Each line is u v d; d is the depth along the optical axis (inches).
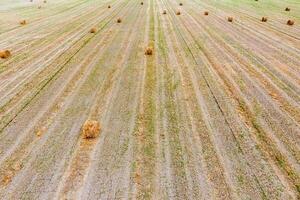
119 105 420.8
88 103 429.4
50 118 394.0
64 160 311.7
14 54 661.3
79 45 703.1
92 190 270.8
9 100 448.5
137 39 735.1
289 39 698.2
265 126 358.9
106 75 524.1
